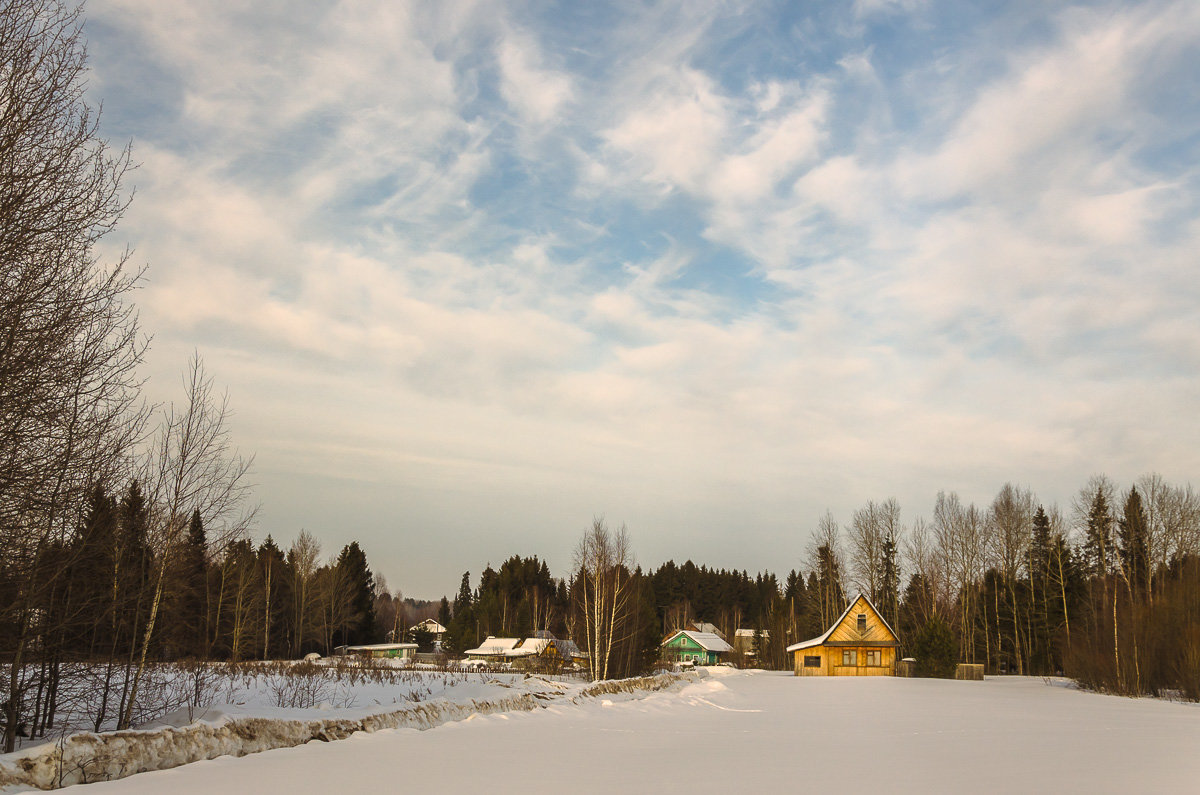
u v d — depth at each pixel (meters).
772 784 11.86
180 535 15.75
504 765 12.84
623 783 11.62
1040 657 70.38
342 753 13.39
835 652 67.06
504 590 112.81
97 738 10.66
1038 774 13.45
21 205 12.11
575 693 27.95
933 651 62.69
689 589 144.12
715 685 42.88
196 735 12.26
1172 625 43.38
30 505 12.53
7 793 9.09
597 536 48.84
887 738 19.27
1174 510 65.38
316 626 77.50
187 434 15.81
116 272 13.85
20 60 12.30
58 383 12.72
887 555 84.44
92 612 14.71
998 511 80.38
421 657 89.25
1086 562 72.38
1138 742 19.09
